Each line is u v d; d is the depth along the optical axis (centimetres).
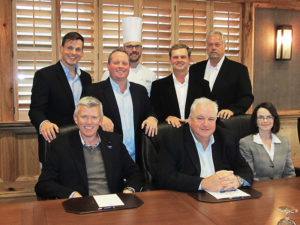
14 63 317
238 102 276
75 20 324
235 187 170
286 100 408
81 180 184
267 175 230
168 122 220
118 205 146
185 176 175
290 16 397
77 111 186
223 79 286
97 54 335
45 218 132
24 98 321
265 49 392
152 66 351
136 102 243
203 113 183
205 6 360
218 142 201
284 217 134
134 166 202
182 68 263
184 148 191
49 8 319
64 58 249
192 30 358
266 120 228
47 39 320
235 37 373
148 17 344
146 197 159
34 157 332
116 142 198
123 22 299
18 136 327
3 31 310
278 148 233
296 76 409
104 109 234
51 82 242
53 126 198
